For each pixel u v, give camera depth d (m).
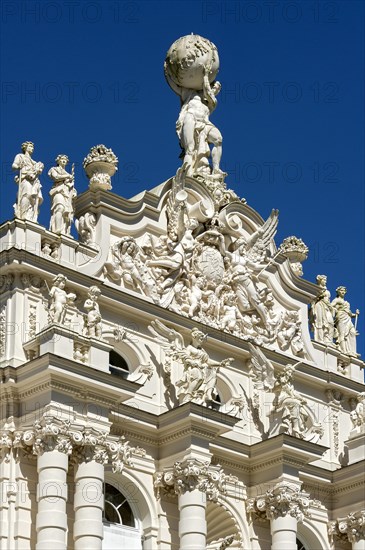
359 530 74.25
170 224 73.50
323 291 82.00
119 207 71.50
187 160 78.25
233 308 74.81
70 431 61.12
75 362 61.50
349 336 82.62
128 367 69.62
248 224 77.75
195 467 65.62
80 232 70.62
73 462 61.91
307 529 74.31
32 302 65.88
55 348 61.91
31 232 67.06
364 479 74.44
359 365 82.06
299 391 77.56
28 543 60.81
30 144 69.12
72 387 61.72
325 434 77.94
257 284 77.50
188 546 64.62
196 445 66.12
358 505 74.50
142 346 70.00
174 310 71.56
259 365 73.75
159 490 67.12
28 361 62.12
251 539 70.31
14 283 65.69
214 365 69.06
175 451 66.75
